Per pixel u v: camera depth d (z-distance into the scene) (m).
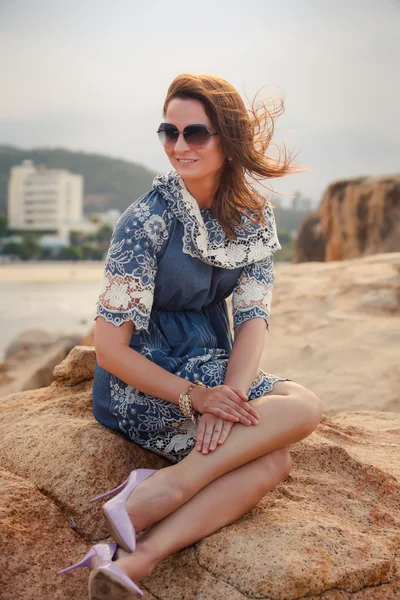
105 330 2.22
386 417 3.78
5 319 28.47
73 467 2.31
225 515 2.04
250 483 2.08
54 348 13.23
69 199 198.50
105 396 2.46
